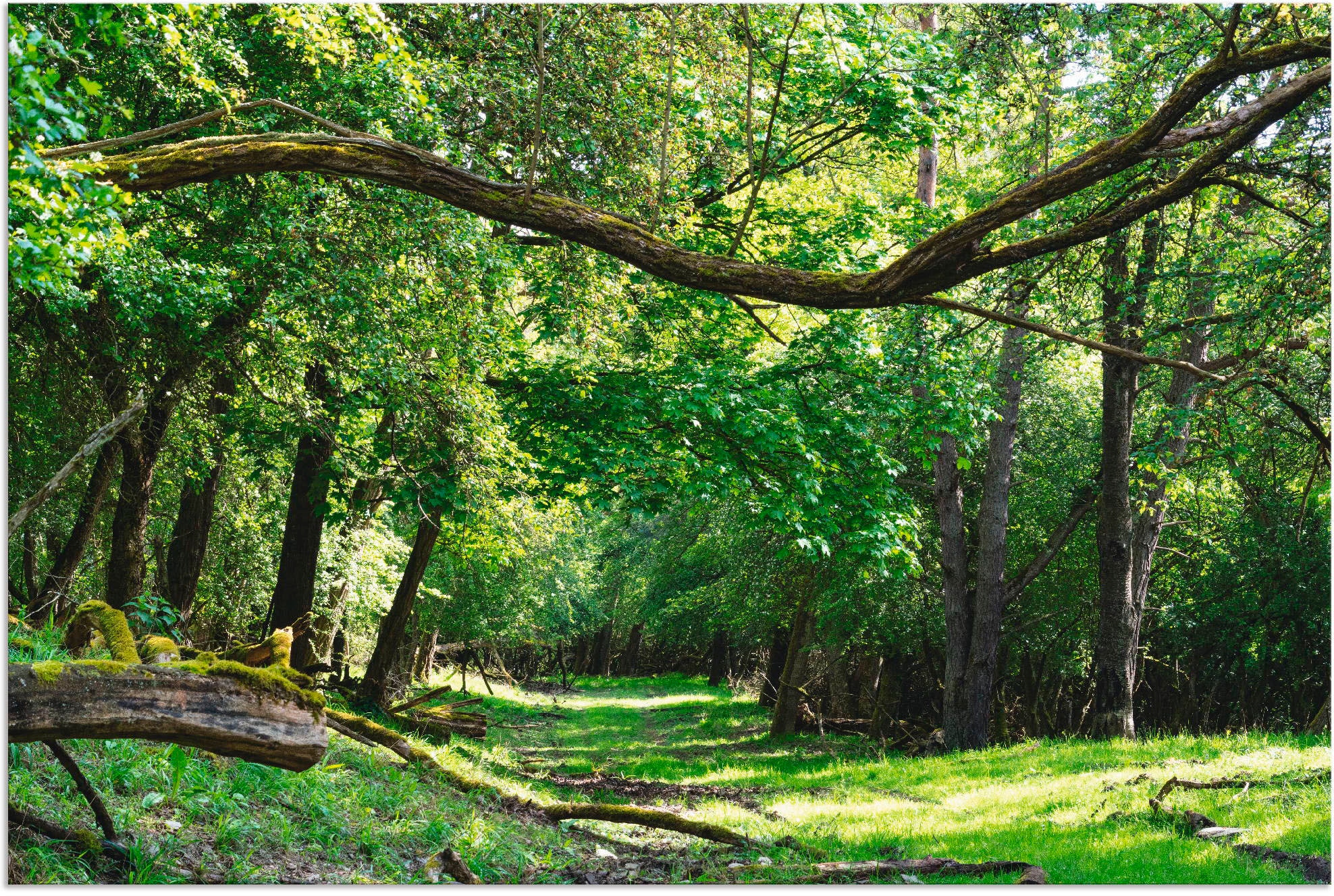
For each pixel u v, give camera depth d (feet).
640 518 130.52
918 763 53.88
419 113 26.73
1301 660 68.08
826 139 43.60
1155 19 33.55
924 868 24.02
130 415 16.44
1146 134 16.92
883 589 67.15
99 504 38.68
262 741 11.50
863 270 42.16
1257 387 33.99
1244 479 62.34
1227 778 33.19
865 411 43.57
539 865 22.88
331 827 20.68
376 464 35.78
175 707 11.06
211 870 16.24
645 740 82.12
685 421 38.96
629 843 27.55
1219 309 39.91
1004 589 64.54
